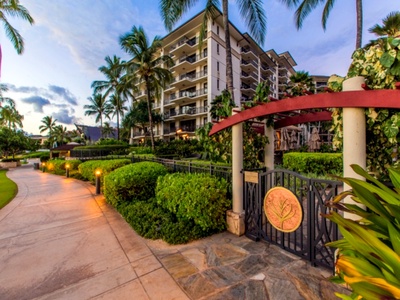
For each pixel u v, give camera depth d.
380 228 1.08
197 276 2.08
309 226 2.25
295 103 2.15
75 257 2.52
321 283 1.92
